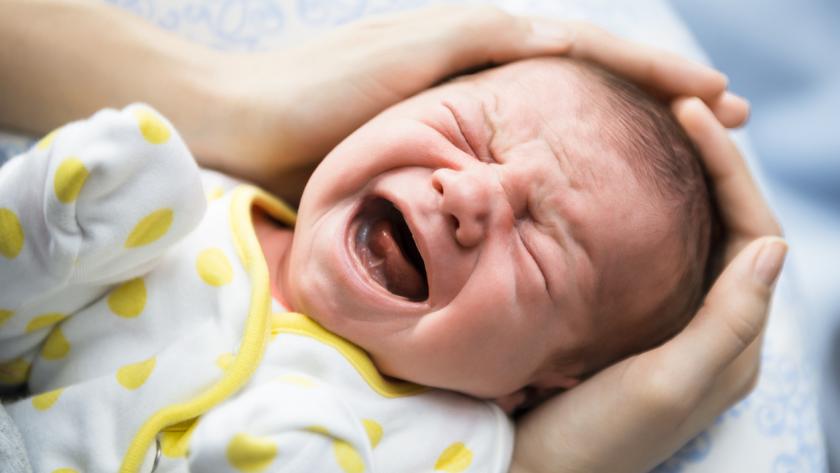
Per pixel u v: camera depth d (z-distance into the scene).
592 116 0.91
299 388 0.73
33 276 0.75
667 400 0.86
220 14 1.24
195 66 1.07
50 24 1.03
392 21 1.06
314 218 0.88
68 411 0.78
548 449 0.91
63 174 0.69
